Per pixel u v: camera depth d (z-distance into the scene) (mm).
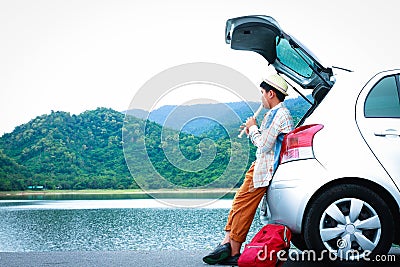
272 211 4117
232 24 4109
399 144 3986
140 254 5129
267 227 4098
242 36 4219
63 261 4770
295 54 4207
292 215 3986
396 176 3957
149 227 12516
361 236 3941
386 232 3934
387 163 3967
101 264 4598
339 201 3955
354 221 3949
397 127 4023
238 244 4395
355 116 4059
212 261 4406
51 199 33156
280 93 4301
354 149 3990
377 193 4027
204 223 13109
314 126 4066
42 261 4785
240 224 4367
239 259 4059
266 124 4238
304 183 3969
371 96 4098
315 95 4285
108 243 10336
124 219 15086
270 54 4426
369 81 4129
